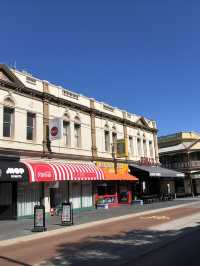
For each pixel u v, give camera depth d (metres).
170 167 63.22
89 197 33.94
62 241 15.64
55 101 30.83
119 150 38.59
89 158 34.47
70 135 32.34
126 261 10.90
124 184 40.56
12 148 25.92
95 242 14.98
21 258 12.05
